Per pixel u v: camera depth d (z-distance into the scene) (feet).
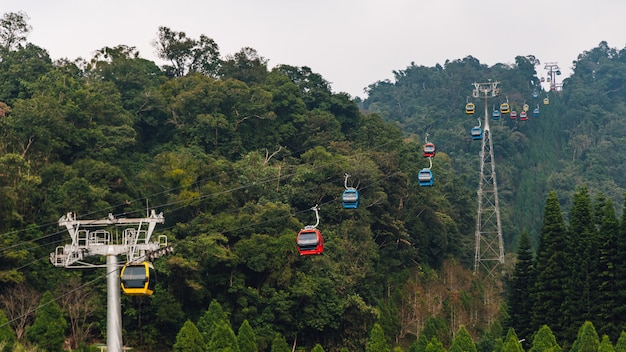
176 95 453.17
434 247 449.89
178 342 251.60
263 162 405.39
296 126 458.09
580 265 302.86
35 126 338.75
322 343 327.26
